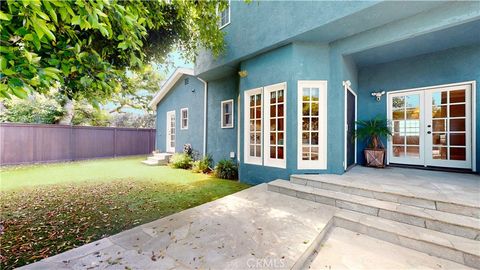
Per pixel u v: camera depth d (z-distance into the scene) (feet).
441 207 9.93
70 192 16.57
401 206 10.66
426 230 9.25
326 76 16.57
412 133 18.71
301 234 9.05
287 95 16.69
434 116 17.62
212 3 14.52
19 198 15.02
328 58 16.63
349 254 8.37
